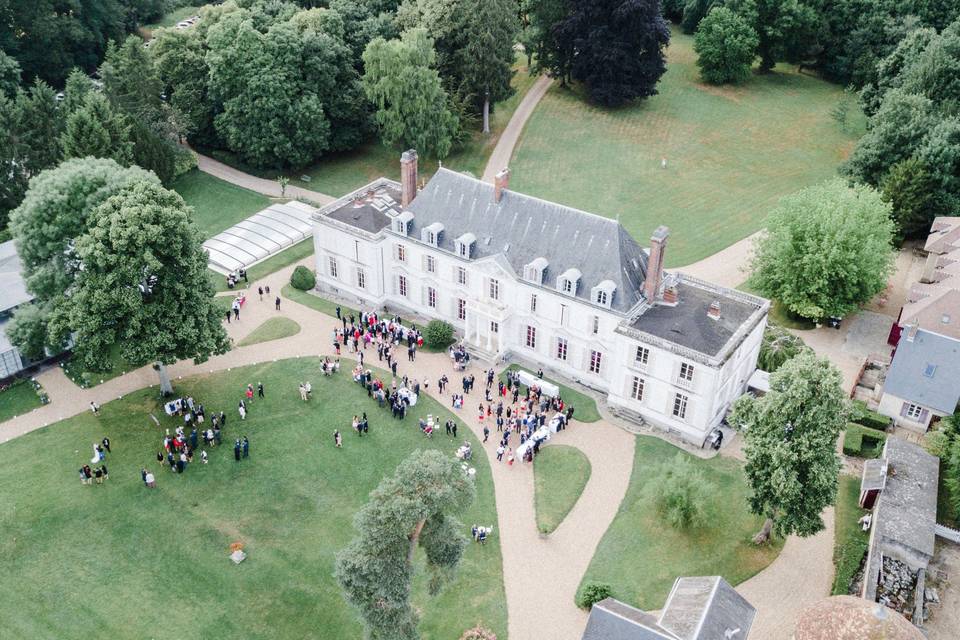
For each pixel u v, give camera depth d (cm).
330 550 7350
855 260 9750
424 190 10050
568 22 14800
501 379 9444
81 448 8356
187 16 18975
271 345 9894
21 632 6619
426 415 8875
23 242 8619
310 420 8775
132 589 6988
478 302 9581
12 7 14425
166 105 13112
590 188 13175
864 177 12094
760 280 10344
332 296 10944
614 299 8706
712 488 7469
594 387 9312
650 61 15212
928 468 7694
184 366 9525
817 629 5841
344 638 6644
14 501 7725
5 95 12744
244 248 11625
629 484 8056
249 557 7281
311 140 13088
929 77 12469
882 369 9481
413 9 14025
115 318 8212
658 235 8412
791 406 6531
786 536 7469
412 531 5881
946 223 10969
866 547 7256
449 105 13712
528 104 15675
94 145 11156
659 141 14588
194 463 8219
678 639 5706
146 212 8006
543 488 8006
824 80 17162
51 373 9419
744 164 13938
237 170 13712
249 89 12656
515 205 9431
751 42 16150
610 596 6850
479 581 7100
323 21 13650
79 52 15800
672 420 8619
